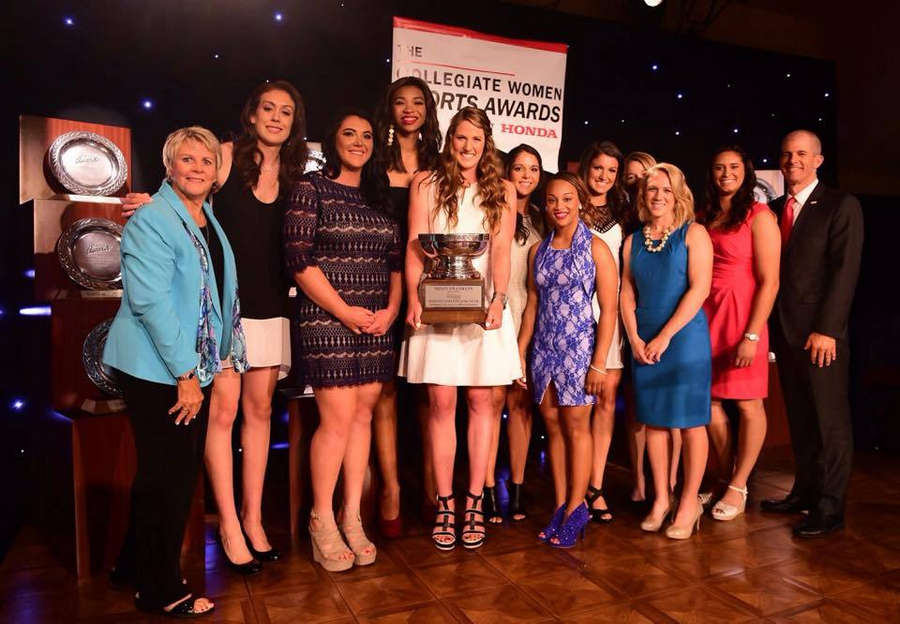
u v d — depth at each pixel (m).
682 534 2.88
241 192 2.51
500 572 2.55
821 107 5.48
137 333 2.05
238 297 2.46
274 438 4.09
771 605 2.29
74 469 2.49
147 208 2.02
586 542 2.85
